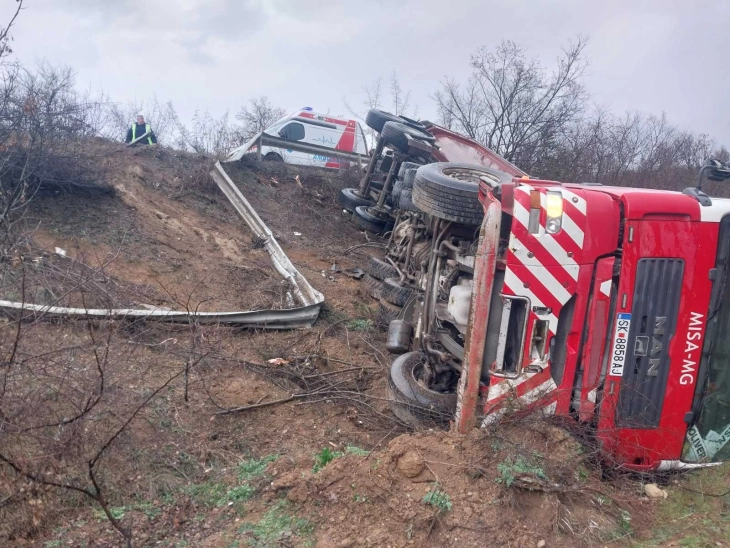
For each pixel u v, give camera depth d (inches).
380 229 436.8
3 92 268.4
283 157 589.0
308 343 265.0
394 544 129.5
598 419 163.0
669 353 163.8
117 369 176.2
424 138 400.2
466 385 162.9
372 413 211.2
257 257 349.7
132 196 355.6
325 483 143.5
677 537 142.1
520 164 568.1
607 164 590.2
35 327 173.5
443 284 211.8
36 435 132.5
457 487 142.8
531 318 159.5
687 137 703.7
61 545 126.7
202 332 224.1
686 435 169.6
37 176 290.7
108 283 251.3
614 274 161.2
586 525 140.2
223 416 189.8
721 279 164.7
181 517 140.8
